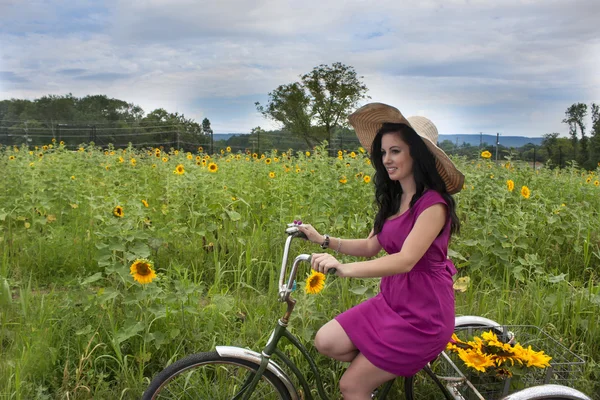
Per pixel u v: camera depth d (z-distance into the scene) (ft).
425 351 8.14
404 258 7.79
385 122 8.44
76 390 9.83
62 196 22.15
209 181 21.62
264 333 11.69
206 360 8.14
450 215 8.14
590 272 18.10
